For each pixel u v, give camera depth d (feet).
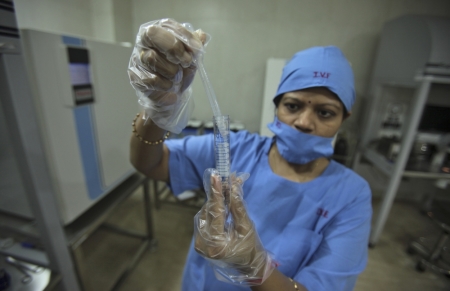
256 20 6.84
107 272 4.96
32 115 2.17
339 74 1.79
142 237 5.79
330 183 2.07
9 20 1.88
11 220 2.91
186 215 6.86
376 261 5.49
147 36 1.14
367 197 2.01
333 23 6.61
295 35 6.82
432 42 4.56
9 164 2.56
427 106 6.01
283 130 2.02
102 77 3.66
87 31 6.49
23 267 2.79
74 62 3.12
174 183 2.36
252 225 1.39
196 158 2.34
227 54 7.28
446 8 6.28
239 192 1.42
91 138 3.57
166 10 7.16
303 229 2.00
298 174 2.19
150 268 5.11
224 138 1.49
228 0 6.79
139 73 1.27
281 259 1.95
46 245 2.62
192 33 1.23
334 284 1.66
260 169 2.27
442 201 7.56
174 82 1.29
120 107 4.13
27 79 2.08
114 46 3.86
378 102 6.46
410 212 7.41
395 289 4.84
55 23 5.53
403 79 5.34
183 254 5.50
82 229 3.42
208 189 1.41
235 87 7.55
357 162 7.12
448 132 6.06
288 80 1.94
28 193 2.38
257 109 7.64
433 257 5.30
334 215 1.97
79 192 3.44
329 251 1.81
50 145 2.94
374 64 6.66
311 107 1.88
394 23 5.72
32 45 2.61
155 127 1.73
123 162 4.37
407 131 4.76
